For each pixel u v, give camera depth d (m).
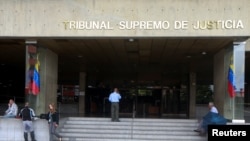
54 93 23.48
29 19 18.16
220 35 17.59
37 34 18.11
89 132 19.05
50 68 22.69
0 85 41.62
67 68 34.38
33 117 16.84
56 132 17.56
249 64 28.02
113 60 28.98
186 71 35.94
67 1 18.05
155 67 33.66
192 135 18.70
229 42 19.19
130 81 38.56
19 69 39.22
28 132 16.75
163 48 22.31
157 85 38.09
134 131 19.02
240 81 18.48
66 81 37.66
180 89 37.56
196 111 36.50
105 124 19.77
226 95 19.98
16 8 18.22
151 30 17.77
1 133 17.45
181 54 24.75
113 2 17.89
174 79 37.84
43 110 20.78
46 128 17.28
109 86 38.59
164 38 18.20
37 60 19.44
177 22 17.69
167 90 37.88
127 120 20.31
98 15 17.92
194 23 17.67
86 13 17.97
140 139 18.42
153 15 17.78
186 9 17.70
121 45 21.27
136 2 17.81
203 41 19.23
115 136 18.55
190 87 36.38
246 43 19.41
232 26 17.53
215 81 23.27
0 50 24.86
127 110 38.00
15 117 18.36
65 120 20.06
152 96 38.06
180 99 37.50
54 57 23.84
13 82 42.38
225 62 20.38
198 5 17.69
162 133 18.80
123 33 17.86
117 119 20.16
